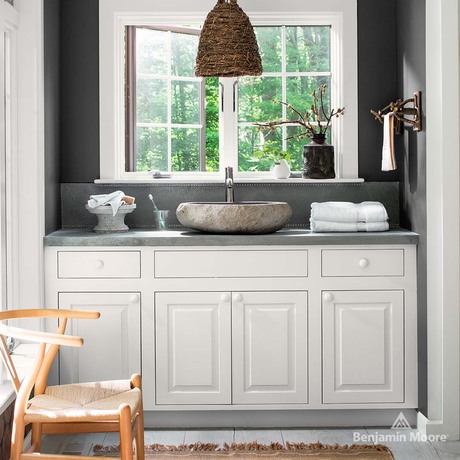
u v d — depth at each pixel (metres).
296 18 4.24
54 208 4.02
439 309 3.52
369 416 3.74
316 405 3.67
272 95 4.40
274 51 4.37
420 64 3.64
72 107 4.23
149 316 3.63
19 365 3.30
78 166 4.24
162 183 4.21
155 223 4.24
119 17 4.23
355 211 3.78
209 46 3.58
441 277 3.50
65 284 3.64
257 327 3.64
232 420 3.72
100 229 3.91
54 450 3.40
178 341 3.64
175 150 4.43
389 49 4.25
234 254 3.62
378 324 3.66
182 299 3.62
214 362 3.65
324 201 4.26
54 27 4.03
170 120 4.41
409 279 3.66
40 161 3.64
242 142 4.41
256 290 3.63
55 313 2.87
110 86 4.21
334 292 3.64
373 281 3.65
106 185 4.23
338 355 3.66
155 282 3.63
